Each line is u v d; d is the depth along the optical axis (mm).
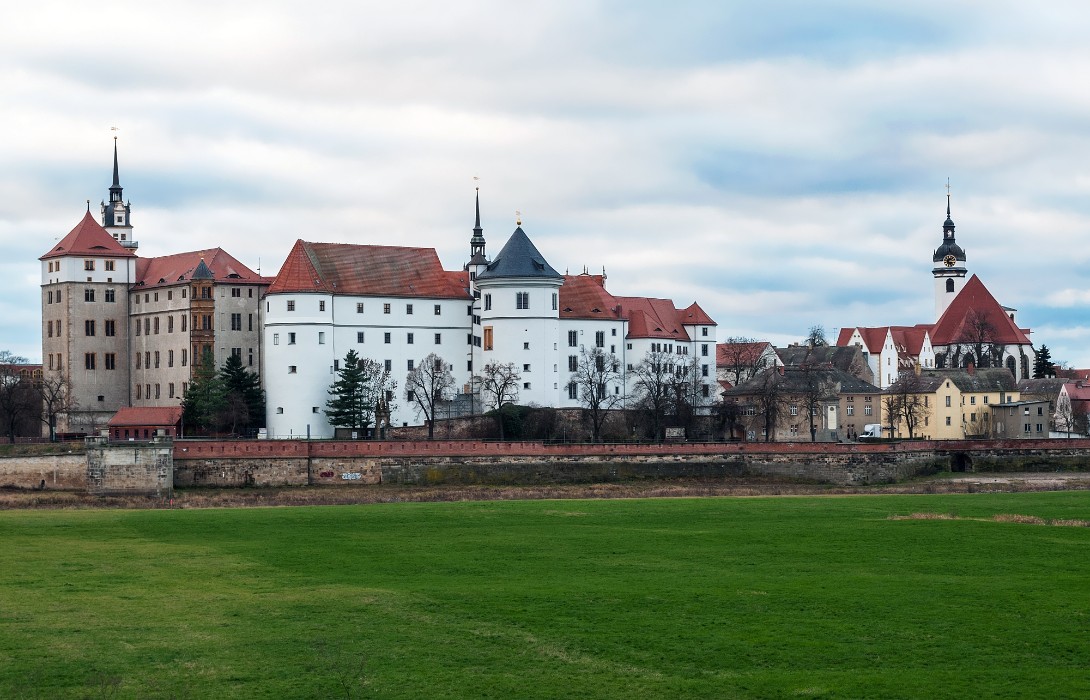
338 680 80062
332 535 138875
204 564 119562
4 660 84438
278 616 96188
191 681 80062
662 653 85750
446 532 141250
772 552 125938
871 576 112000
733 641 88500
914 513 159250
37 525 147500
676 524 148625
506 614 96438
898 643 88188
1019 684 78875
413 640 89000
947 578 110750
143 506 180375
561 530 142875
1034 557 122375
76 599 102812
